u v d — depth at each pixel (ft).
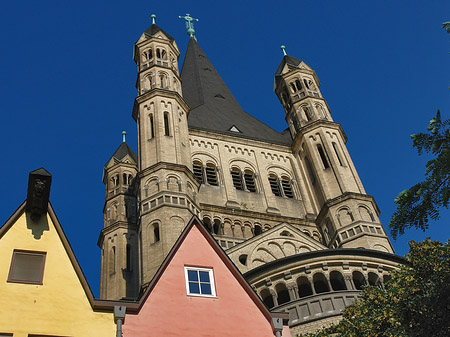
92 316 63.57
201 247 74.74
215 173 194.49
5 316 60.44
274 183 200.23
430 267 88.12
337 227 169.27
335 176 184.85
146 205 156.87
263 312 70.23
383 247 160.76
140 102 191.42
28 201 69.82
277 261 129.08
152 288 68.23
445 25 52.90
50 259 66.74
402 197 54.44
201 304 68.39
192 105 242.37
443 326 79.30
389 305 86.43
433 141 54.85
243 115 239.50
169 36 222.48
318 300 122.72
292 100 219.41
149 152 174.81
